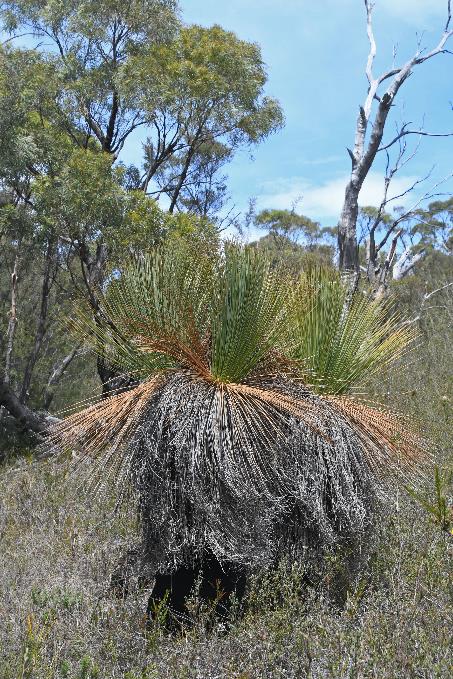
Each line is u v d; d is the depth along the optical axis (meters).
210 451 3.96
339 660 3.30
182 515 3.96
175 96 14.25
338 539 4.35
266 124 15.70
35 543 5.57
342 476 4.32
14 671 3.44
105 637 3.80
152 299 4.37
